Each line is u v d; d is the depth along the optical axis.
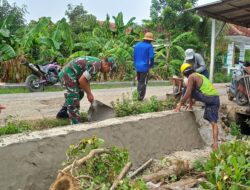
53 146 5.09
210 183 4.32
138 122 6.45
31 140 4.85
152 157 6.64
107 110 6.71
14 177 4.63
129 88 14.80
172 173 5.46
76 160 4.17
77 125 5.86
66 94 6.29
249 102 9.01
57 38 15.82
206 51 22.36
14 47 15.55
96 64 6.16
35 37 15.45
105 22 20.97
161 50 20.06
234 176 4.16
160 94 12.16
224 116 8.95
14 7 22.50
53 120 6.64
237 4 9.66
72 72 6.20
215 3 9.60
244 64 10.61
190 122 7.69
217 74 22.02
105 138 5.83
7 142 4.67
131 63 18.47
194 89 7.05
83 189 3.92
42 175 4.93
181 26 22.72
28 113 7.80
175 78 8.58
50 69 13.12
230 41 24.77
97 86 15.48
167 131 7.06
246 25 12.02
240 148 5.18
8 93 12.21
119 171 4.47
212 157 5.02
